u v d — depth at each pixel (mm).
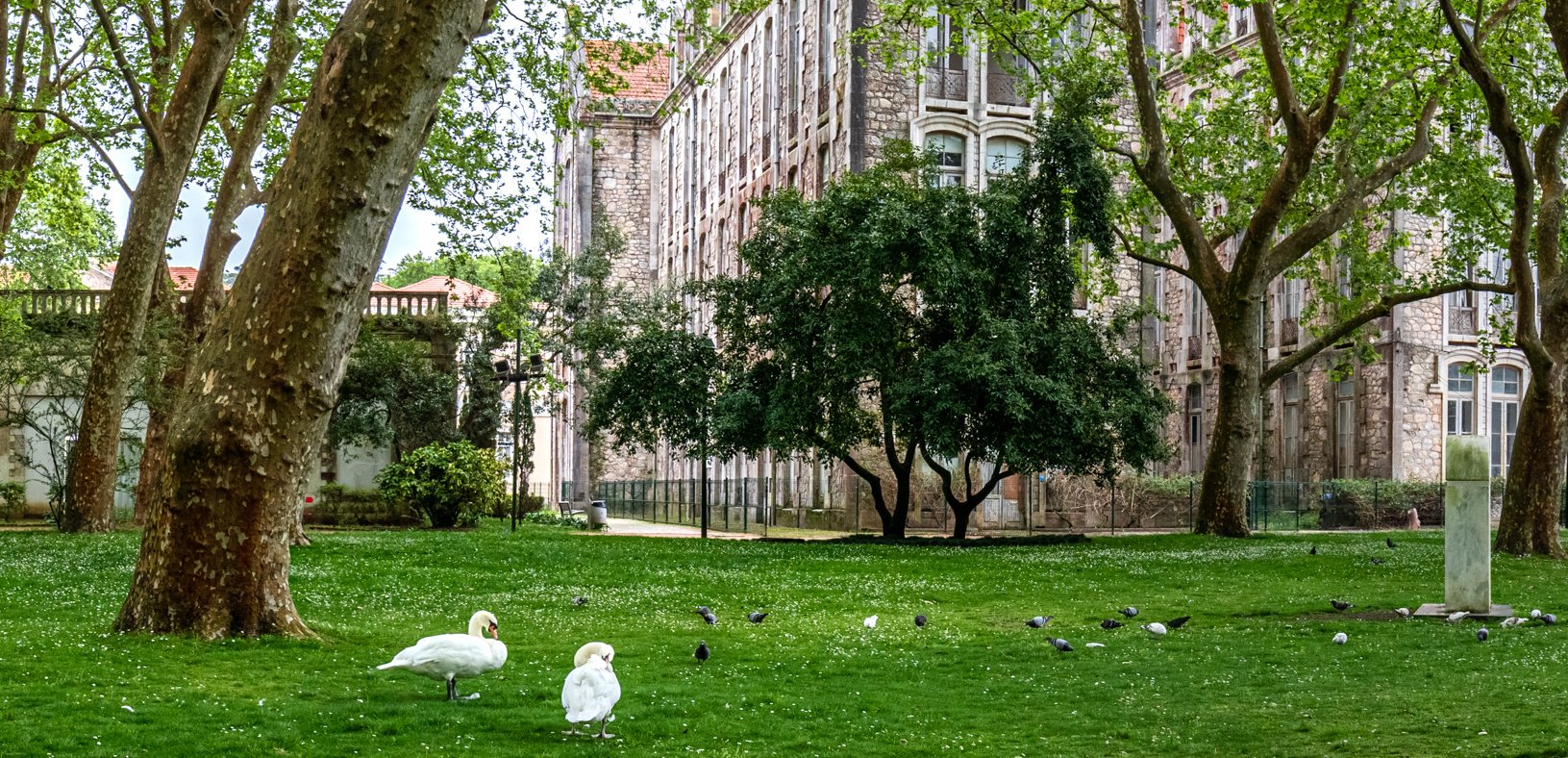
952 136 42906
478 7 13336
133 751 8570
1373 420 42750
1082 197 30484
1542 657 13086
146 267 27422
